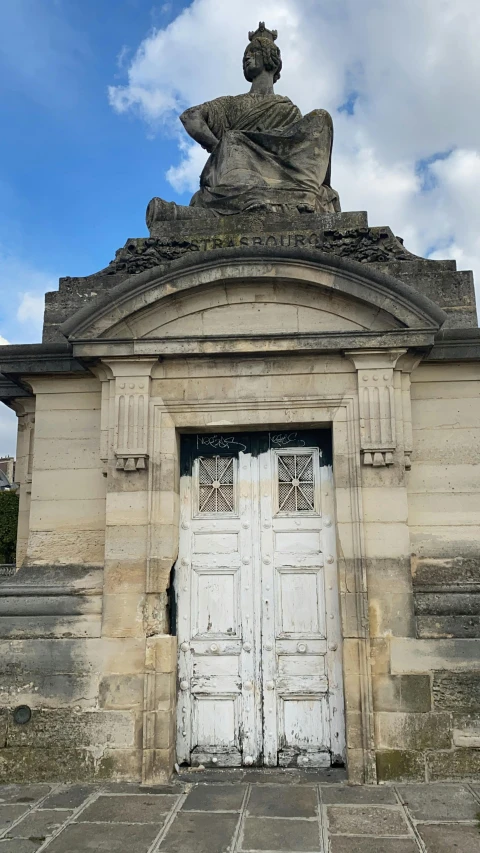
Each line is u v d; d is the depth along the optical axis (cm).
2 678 602
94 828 475
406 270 702
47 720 591
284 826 475
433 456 651
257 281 640
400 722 568
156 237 741
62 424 687
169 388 644
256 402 635
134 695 591
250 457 661
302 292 643
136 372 640
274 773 589
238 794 539
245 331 643
